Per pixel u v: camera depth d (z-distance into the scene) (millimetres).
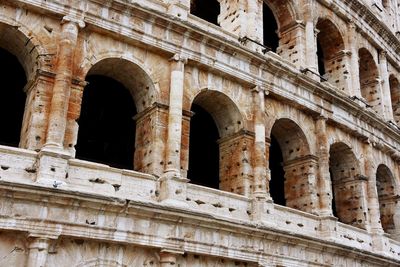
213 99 32688
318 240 32156
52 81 25609
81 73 26719
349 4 46156
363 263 36312
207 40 31281
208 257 27688
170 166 27469
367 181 40938
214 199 29016
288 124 36250
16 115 32719
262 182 31125
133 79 29906
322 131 37156
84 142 35188
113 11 28234
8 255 22047
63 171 23859
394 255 40281
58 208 23031
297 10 40844
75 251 23594
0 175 22859
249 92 33469
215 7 43875
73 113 25719
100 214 24047
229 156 32625
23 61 27484
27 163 23625
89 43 27469
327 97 38219
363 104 43188
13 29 25625
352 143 40781
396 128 46562
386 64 50688
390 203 45219
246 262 29016
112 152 35906
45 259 22234
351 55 44625
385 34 50969
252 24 35312
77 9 27000
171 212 25609
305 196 35344
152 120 28859
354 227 37281
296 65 39250
